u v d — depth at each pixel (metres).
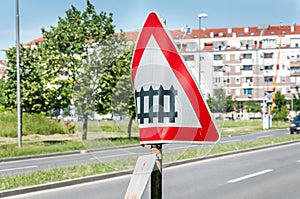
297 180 15.54
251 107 97.69
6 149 28.69
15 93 33.06
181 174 17.20
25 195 13.14
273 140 34.44
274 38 121.75
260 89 118.38
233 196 12.61
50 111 33.22
